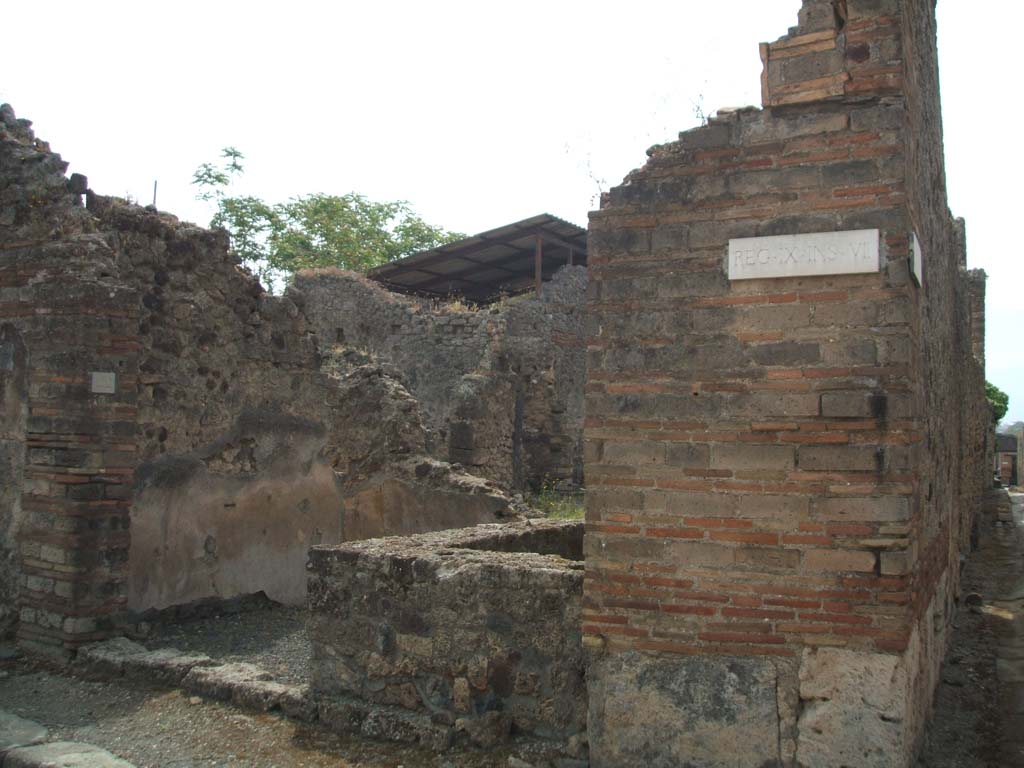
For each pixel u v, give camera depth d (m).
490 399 19.23
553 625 5.12
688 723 4.68
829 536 4.46
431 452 18.55
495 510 10.95
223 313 9.50
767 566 4.57
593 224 5.00
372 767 5.14
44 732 5.79
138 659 6.91
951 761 5.27
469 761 5.10
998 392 41.47
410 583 5.59
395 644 5.63
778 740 4.51
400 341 22.12
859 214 4.49
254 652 7.89
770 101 4.73
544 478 20.52
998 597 10.41
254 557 9.67
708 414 4.72
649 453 4.82
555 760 4.98
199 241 9.30
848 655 4.41
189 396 9.05
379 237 39.94
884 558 4.37
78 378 7.52
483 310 21.86
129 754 5.42
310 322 10.64
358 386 11.83
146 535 8.54
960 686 6.76
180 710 6.14
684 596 4.72
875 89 4.53
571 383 23.14
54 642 7.45
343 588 5.88
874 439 4.41
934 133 6.91
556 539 7.89
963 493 12.50
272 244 36.59
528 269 27.67
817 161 4.57
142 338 8.62
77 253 7.65
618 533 4.86
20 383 7.90
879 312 4.43
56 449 7.55
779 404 4.59
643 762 4.76
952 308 9.36
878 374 4.43
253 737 5.63
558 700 5.09
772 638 4.55
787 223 4.61
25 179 8.04
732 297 4.71
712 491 4.69
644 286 4.88
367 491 11.59
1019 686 6.73
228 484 9.43
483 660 5.29
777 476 4.57
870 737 4.34
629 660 4.81
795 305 4.59
